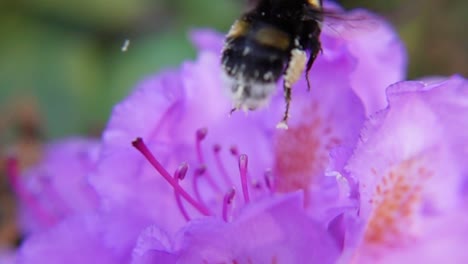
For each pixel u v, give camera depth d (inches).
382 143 5.4
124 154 5.9
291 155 6.1
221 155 6.1
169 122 5.9
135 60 10.0
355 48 6.1
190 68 6.2
